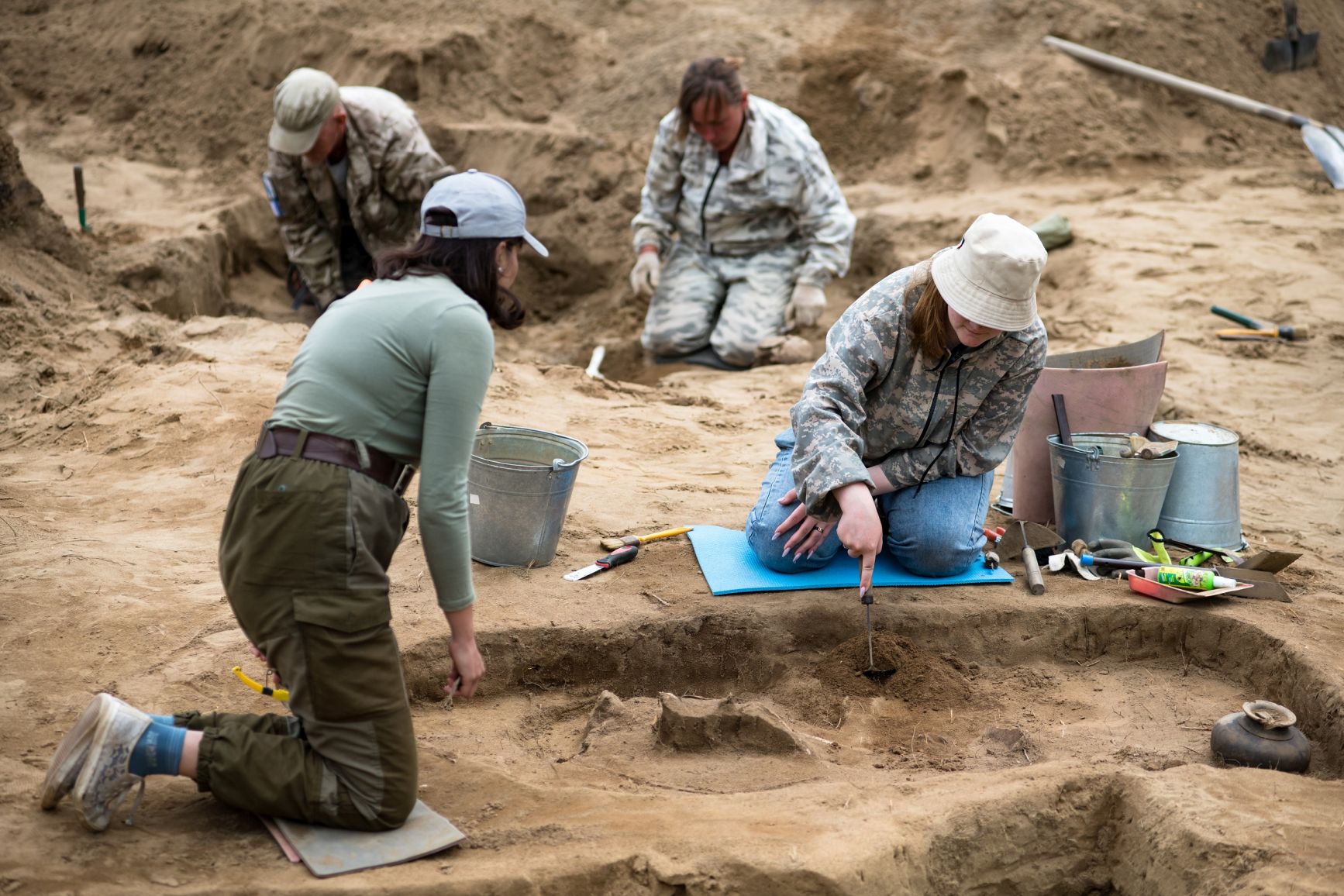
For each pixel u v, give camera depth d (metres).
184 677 3.82
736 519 5.39
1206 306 9.16
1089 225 10.95
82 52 14.30
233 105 13.31
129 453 5.86
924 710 4.25
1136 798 3.60
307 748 3.09
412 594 4.48
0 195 8.50
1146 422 5.20
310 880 2.93
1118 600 4.69
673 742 3.86
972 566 4.89
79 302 8.41
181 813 3.18
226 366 6.99
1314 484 6.41
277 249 11.53
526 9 14.45
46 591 4.32
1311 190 12.11
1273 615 4.60
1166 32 13.99
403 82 13.14
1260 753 3.83
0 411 6.59
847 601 4.60
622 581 4.69
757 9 14.98
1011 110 12.83
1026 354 4.36
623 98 13.51
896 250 11.05
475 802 3.38
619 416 6.94
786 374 8.41
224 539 3.07
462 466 3.03
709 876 3.08
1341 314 8.98
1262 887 3.10
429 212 3.13
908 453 4.66
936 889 3.41
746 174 8.86
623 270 11.35
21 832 3.01
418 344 3.01
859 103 13.26
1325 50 14.75
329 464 2.97
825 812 3.42
